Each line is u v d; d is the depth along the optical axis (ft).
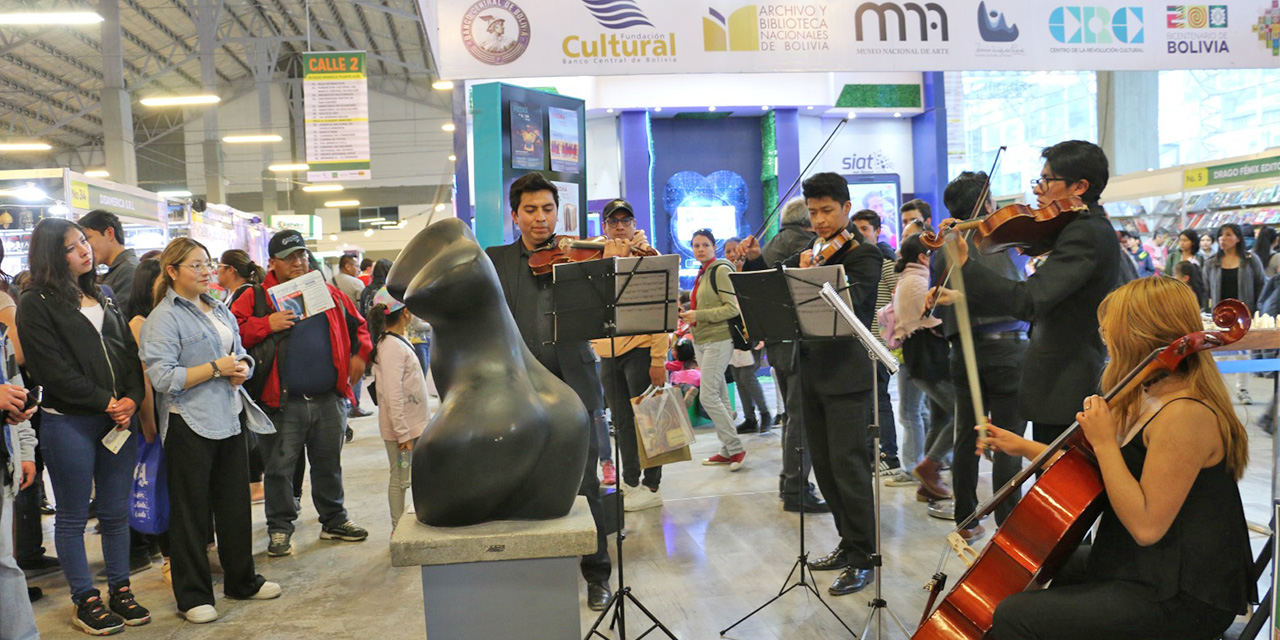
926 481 14.37
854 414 11.04
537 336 10.25
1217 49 18.70
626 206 14.24
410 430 13.99
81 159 93.04
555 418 7.16
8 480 9.37
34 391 11.32
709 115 35.50
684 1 17.31
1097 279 8.91
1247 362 10.98
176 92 84.53
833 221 11.57
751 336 11.29
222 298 20.26
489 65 16.97
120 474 11.18
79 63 69.87
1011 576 6.59
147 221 30.53
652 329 10.17
